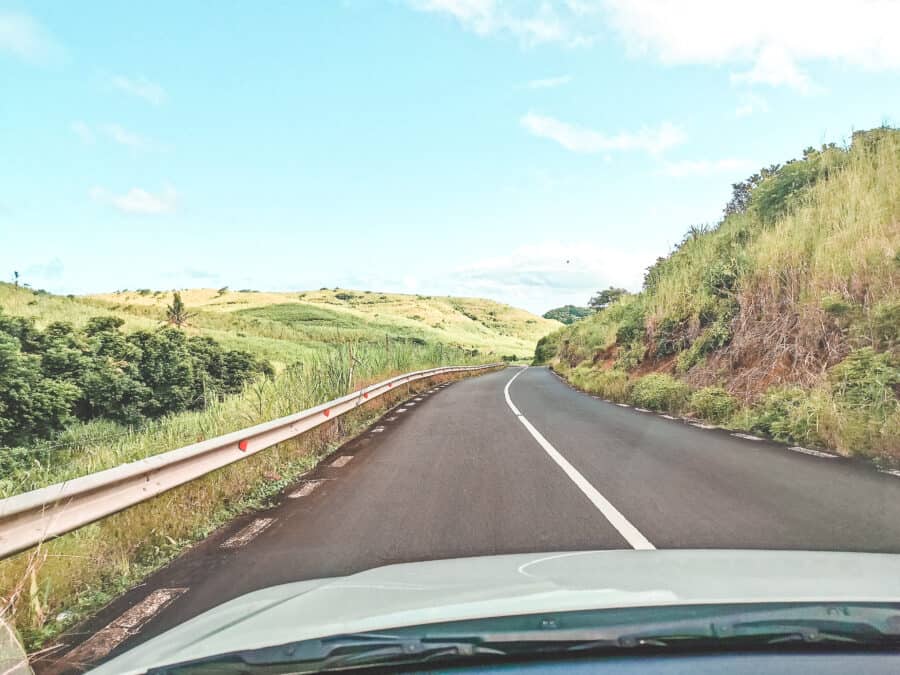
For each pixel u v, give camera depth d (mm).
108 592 4055
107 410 28078
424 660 1823
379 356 23047
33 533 3480
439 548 4547
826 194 15414
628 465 7617
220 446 5898
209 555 4703
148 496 4645
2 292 73250
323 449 9750
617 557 2744
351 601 2221
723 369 13562
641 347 20656
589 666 1807
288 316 174875
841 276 11586
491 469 7609
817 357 11008
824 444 8469
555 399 18547
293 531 5223
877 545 4293
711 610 1935
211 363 36812
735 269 16656
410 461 8414
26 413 19688
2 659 2854
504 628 1853
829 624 1871
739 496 5859
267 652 1826
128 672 1872
